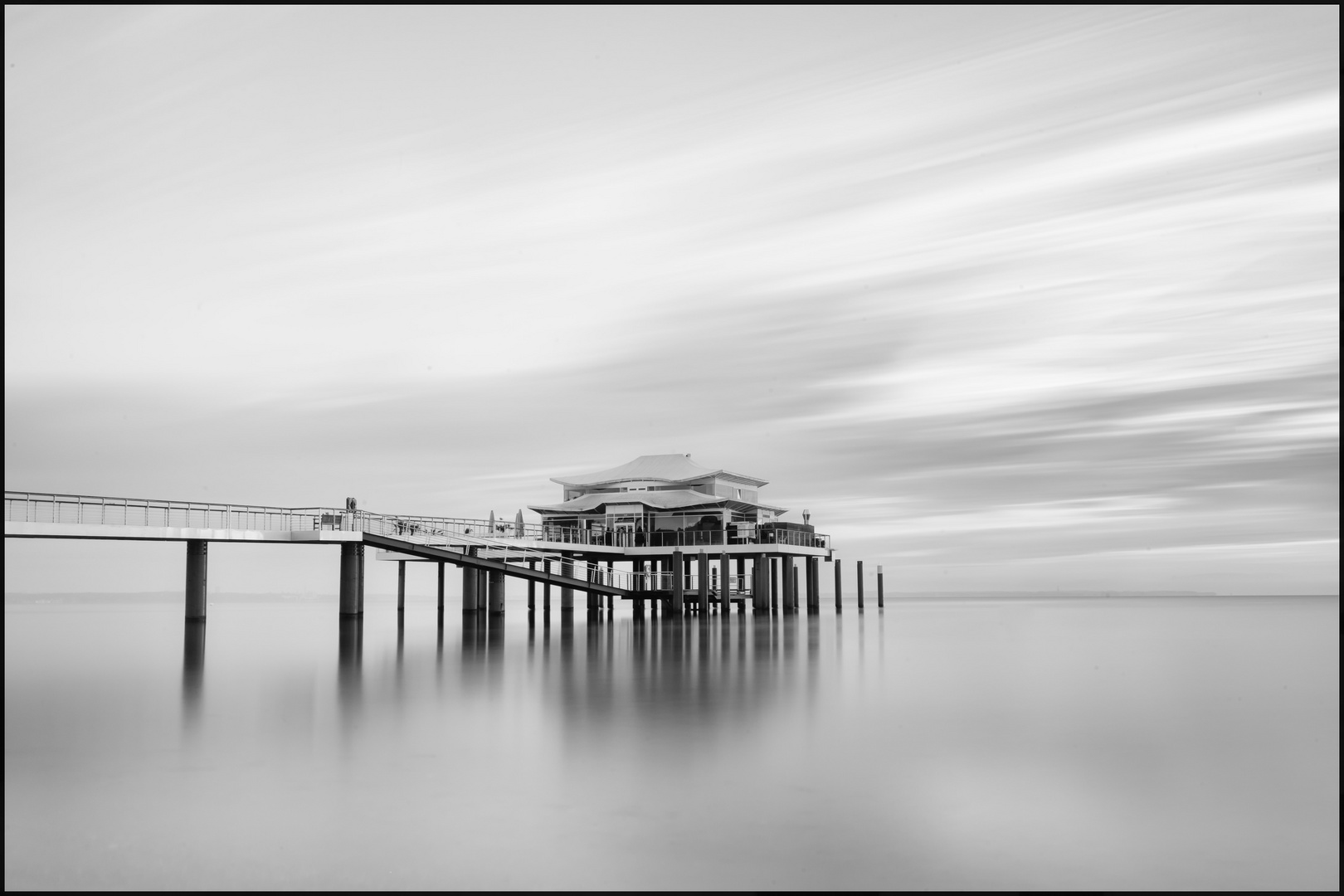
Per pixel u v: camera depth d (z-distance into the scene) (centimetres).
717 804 1608
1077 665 3647
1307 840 1448
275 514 4956
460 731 2188
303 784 1719
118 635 5347
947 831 1483
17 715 2384
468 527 6109
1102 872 1333
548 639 4962
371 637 5069
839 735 2150
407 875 1319
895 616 9488
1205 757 1941
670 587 7419
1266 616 9950
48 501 4125
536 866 1348
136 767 1841
